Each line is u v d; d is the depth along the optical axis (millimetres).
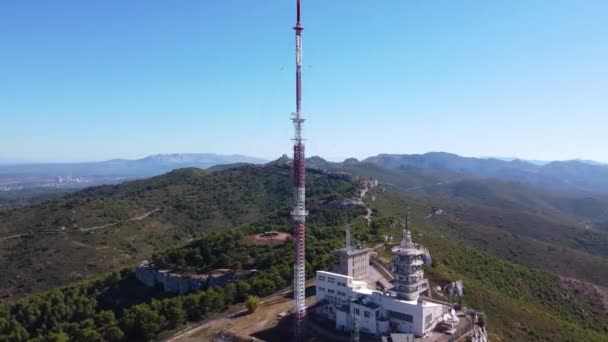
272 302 177625
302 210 140875
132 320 164625
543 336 176375
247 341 140375
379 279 176625
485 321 152250
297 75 140875
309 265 198250
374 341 130375
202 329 158625
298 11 141125
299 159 140500
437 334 132250
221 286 192875
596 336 198125
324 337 138000
